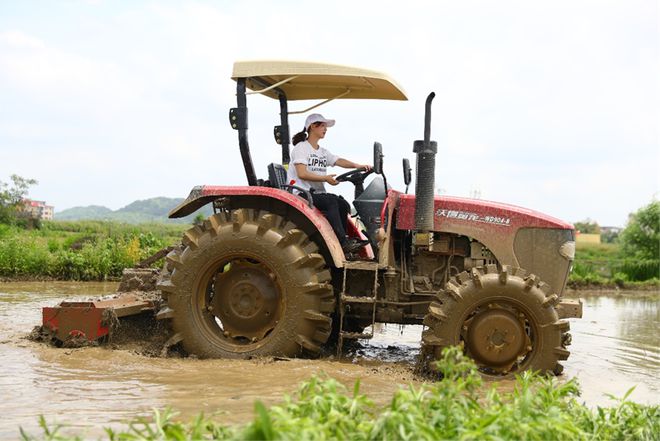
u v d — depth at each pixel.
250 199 6.99
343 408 3.48
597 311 13.12
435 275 7.17
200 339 6.52
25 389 5.12
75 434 3.95
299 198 6.75
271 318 6.65
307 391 3.76
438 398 3.51
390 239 7.02
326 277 6.56
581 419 4.04
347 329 7.45
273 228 6.59
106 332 6.76
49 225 40.72
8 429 4.04
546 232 6.88
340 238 6.93
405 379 6.02
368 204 6.99
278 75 6.93
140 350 6.73
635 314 12.45
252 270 6.68
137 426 4.12
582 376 6.55
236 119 6.84
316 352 6.59
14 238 15.94
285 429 2.99
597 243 53.47
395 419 3.13
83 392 5.06
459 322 6.30
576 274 20.66
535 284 6.34
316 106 7.83
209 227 6.70
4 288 12.97
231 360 6.38
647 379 6.48
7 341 6.93
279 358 6.43
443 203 7.00
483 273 6.47
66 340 6.74
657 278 21.47
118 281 14.90
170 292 6.59
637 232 30.03
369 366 6.53
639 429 3.96
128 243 16.42
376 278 6.64
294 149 7.07
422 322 7.01
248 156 6.87
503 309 6.37
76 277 14.95
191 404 4.72
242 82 6.85
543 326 6.28
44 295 11.57
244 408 4.61
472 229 6.93
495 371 6.37
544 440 3.44
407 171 7.40
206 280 6.65
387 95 7.65
